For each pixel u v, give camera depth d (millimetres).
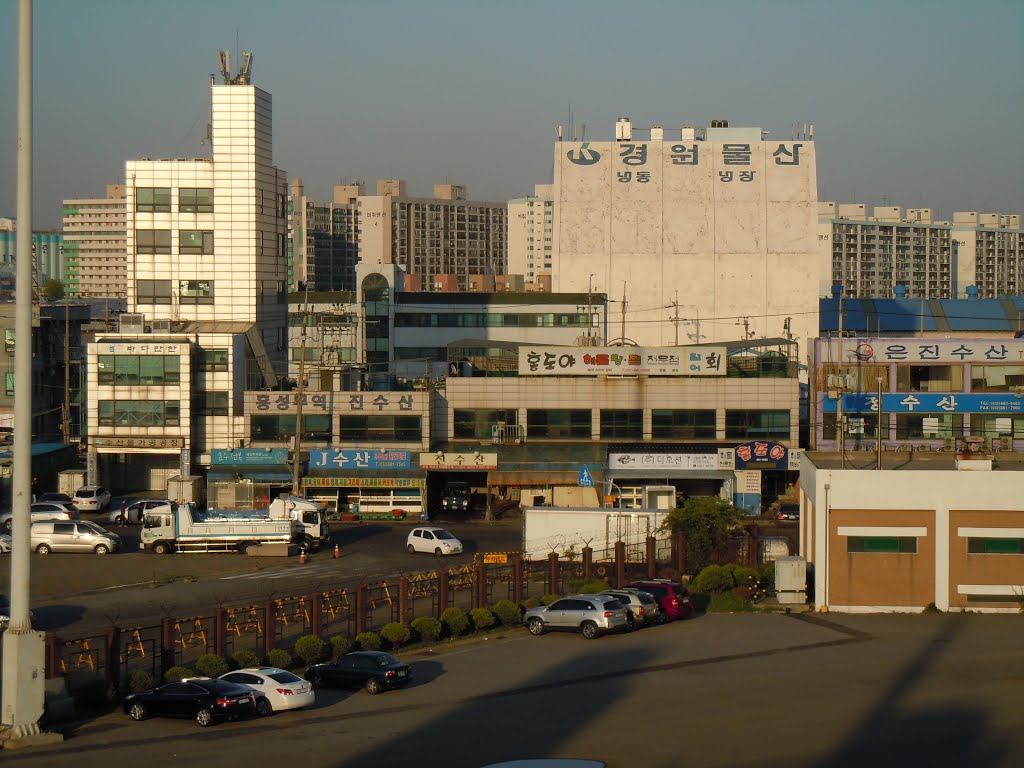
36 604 76812
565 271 187125
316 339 171500
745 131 192125
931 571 75000
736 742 47344
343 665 57688
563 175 188375
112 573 87250
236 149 128500
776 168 187625
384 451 116500
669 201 187625
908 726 49531
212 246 128750
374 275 175000
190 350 120000
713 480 118188
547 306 176875
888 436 121125
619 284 186750
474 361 131750
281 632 69312
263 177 130750
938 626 70875
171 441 119812
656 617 72688
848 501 75312
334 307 174000
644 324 186750
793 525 107188
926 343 121438
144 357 119875
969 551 74625
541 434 119812
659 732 48938
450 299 176375
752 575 81500
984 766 44250
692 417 119625
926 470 76375
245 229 128500
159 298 129125
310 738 48469
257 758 45469
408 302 176250
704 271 186625
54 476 124625
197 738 48594
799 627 71250
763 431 119312
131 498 120875
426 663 63625
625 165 188125
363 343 173125
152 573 87312
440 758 45281
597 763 35562
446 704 54406
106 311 144125
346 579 85125
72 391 145625
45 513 103250
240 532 95250
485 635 71062
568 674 60281
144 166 128875
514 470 117188
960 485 74500
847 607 75562
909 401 120750
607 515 90000
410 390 125375
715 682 57812
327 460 116562
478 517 116812
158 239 128875
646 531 89438
